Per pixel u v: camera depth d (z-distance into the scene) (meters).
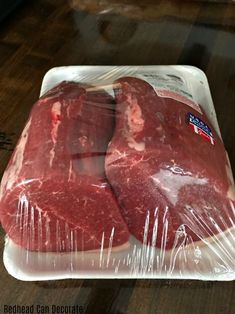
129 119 0.63
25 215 0.62
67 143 0.61
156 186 0.60
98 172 0.59
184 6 1.21
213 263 0.63
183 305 0.62
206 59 1.05
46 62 1.07
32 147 0.61
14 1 1.22
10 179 0.60
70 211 0.61
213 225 0.64
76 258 0.64
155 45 1.10
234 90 0.96
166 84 0.73
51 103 0.67
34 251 0.65
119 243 0.65
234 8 1.20
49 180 0.58
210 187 0.60
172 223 0.63
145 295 0.63
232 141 0.84
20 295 0.64
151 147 0.59
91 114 0.66
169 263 0.63
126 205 0.62
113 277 0.63
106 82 0.79
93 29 1.17
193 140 0.63
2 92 0.99
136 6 1.23
